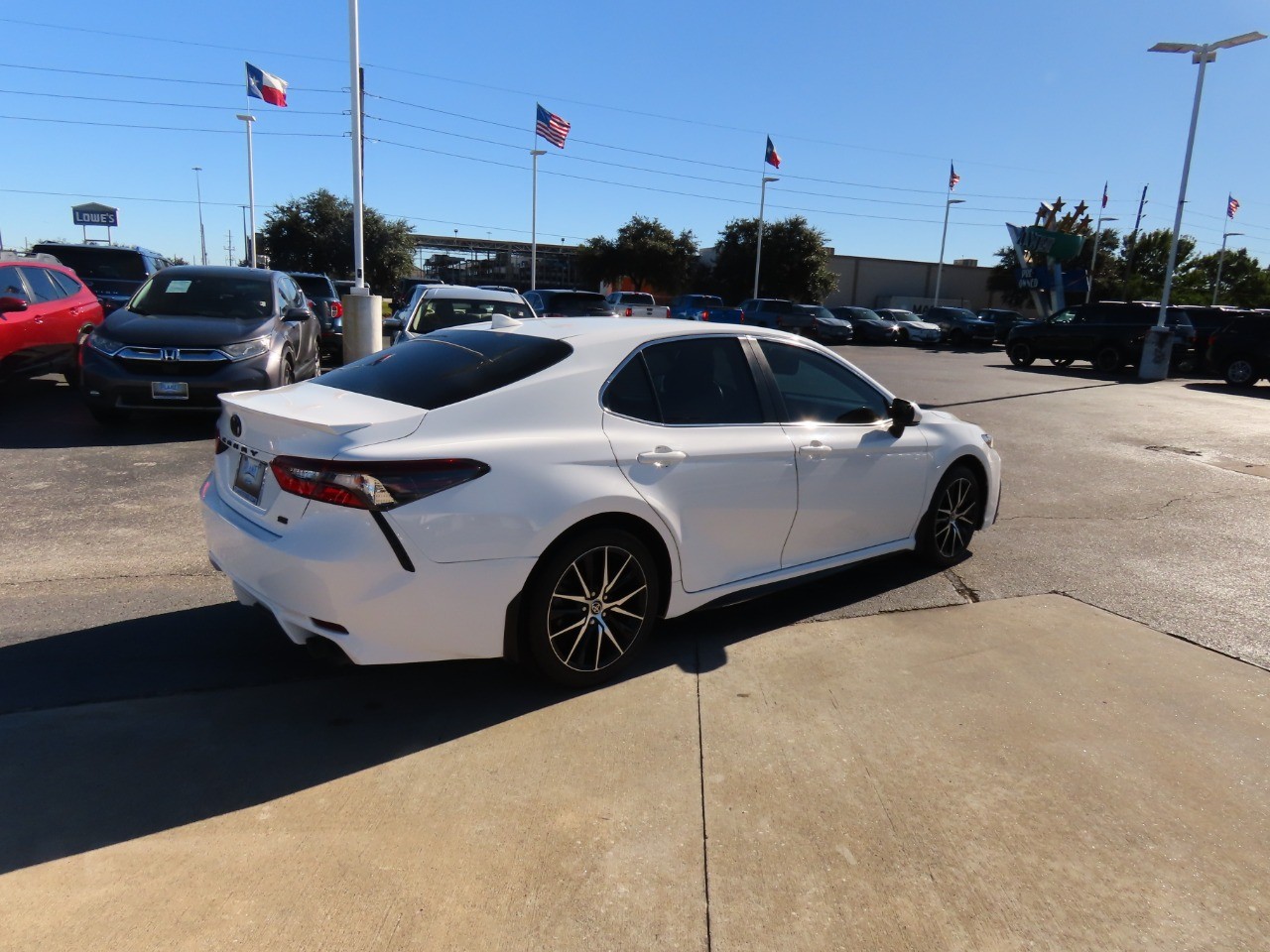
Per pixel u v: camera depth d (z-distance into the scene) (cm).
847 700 354
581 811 275
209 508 349
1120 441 1059
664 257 5166
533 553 317
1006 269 5788
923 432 489
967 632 431
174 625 407
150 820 264
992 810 282
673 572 369
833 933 227
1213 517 689
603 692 355
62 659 368
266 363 820
